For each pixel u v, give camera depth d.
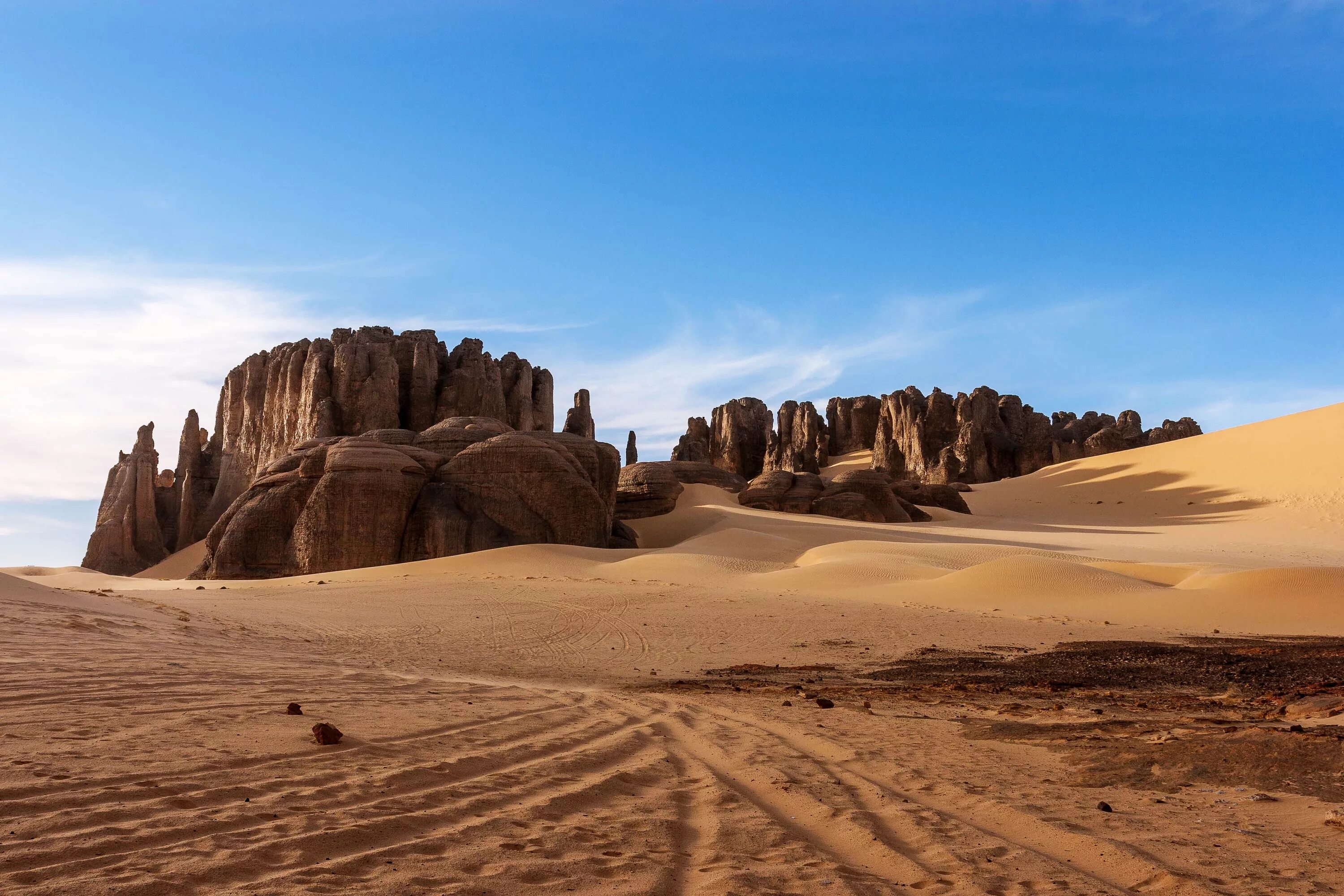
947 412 152.25
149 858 4.89
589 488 64.56
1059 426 165.25
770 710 14.08
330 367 95.94
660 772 8.45
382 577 45.09
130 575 88.75
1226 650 24.38
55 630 15.00
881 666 22.30
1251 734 10.72
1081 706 15.48
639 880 5.25
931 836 6.65
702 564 49.16
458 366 103.00
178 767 6.79
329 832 5.56
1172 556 66.75
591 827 6.31
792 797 7.75
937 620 31.02
